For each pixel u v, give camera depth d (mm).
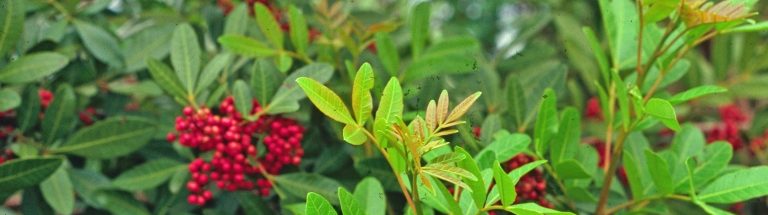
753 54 760
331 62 594
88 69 630
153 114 652
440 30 856
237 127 539
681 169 529
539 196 533
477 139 531
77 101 624
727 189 464
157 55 642
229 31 617
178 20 712
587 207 549
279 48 570
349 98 581
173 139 564
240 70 660
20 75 552
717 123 800
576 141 522
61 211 563
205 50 656
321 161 578
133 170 579
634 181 509
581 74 796
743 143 742
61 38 642
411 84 609
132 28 725
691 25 452
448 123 385
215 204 631
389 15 760
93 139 572
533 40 859
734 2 460
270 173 559
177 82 563
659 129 715
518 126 578
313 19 679
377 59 620
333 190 543
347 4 702
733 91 771
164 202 604
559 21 798
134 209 587
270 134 553
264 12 555
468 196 452
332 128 589
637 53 502
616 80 475
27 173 511
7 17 541
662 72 494
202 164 553
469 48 603
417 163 385
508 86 577
